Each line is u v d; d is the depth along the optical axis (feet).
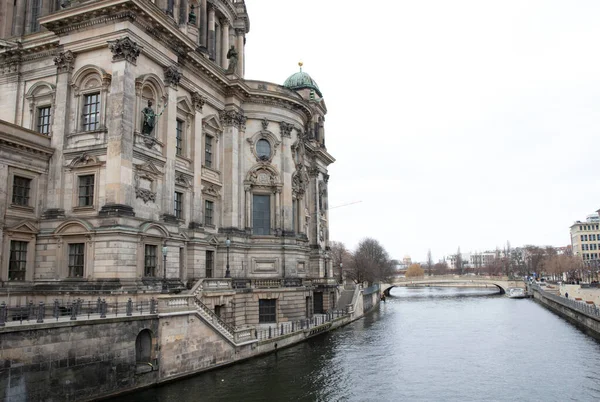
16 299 115.44
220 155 172.14
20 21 156.97
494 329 207.31
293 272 183.32
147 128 127.65
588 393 105.81
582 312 213.46
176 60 141.69
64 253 119.65
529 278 499.51
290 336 153.07
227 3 201.87
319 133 274.16
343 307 241.55
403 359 139.54
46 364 76.95
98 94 124.98
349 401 97.66
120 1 118.73
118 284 110.93
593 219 643.45
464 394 104.42
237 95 176.55
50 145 126.41
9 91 138.92
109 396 88.12
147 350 99.19
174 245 134.41
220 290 145.38
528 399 101.55
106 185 116.78
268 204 186.09
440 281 484.74
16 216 118.01
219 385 103.81
